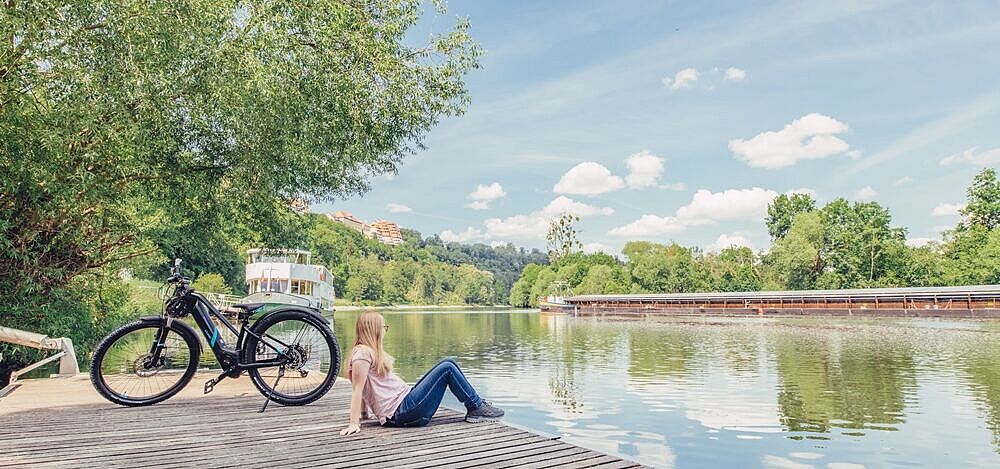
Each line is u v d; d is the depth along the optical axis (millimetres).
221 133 11984
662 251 116000
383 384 5484
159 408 6328
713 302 59188
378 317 5625
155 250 14703
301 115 11539
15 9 8508
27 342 8367
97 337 15602
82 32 9133
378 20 12781
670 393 12656
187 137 12008
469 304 165750
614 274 96000
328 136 12492
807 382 14078
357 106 12562
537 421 9875
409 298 154750
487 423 5648
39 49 9086
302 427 5465
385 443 4895
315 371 6703
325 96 11750
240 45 10320
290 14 11305
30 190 10078
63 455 4531
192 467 4238
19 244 11031
